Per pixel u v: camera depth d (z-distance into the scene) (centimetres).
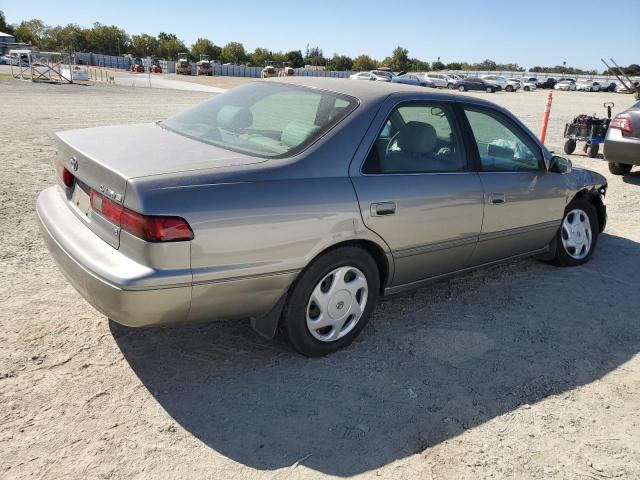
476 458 255
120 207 259
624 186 894
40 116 1405
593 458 261
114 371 302
